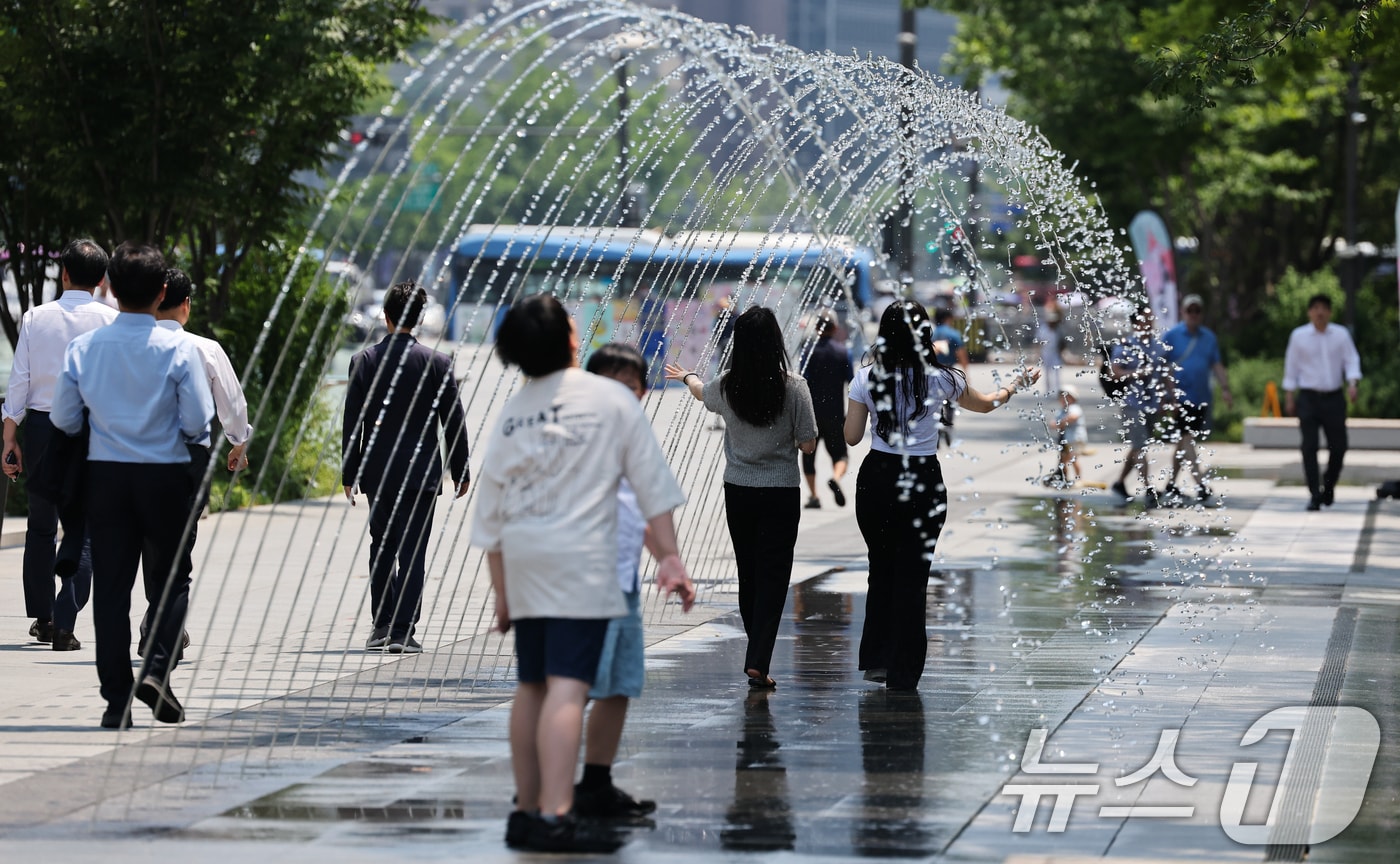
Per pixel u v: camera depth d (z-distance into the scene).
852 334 50.53
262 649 24.11
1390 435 65.38
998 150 28.89
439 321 97.25
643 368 16.02
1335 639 25.08
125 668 18.67
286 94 41.34
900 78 27.62
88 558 23.84
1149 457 46.06
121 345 18.31
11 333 43.81
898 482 21.02
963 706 20.20
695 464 55.16
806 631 26.20
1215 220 100.00
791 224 29.70
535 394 14.12
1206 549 33.47
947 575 32.41
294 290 47.41
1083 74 73.19
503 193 144.75
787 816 15.07
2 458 24.14
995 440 71.12
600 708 15.09
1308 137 87.06
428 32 44.50
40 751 17.66
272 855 13.74
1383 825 14.98
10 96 40.25
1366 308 85.81
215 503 42.81
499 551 14.20
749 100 23.81
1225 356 82.19
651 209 28.44
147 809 15.28
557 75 22.73
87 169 40.53
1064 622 26.77
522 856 13.73
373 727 19.03
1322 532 39.81
